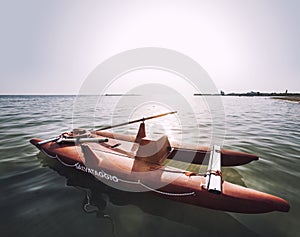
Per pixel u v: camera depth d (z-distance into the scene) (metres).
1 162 5.23
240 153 4.74
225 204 2.95
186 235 2.71
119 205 3.38
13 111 18.81
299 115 16.84
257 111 20.83
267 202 2.79
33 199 3.55
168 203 3.43
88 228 2.83
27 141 7.30
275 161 5.36
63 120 12.72
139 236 2.70
